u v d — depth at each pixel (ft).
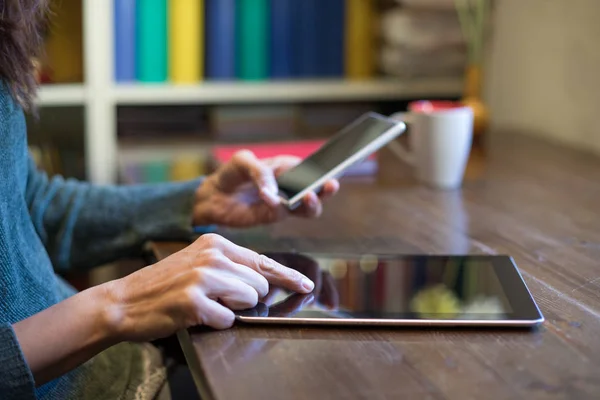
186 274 2.48
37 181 3.96
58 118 6.88
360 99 7.26
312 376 2.16
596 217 3.92
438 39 6.63
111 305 2.50
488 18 6.49
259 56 6.95
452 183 4.57
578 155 5.36
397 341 2.38
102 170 6.63
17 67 3.09
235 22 6.89
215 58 6.88
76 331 2.48
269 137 6.82
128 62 6.70
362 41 7.10
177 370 3.61
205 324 2.45
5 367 2.37
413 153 4.74
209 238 2.68
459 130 4.49
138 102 6.77
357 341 2.38
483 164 5.14
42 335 2.48
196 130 7.03
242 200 3.83
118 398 3.01
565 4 5.69
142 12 6.64
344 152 3.75
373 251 3.43
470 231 3.72
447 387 2.10
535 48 6.13
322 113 7.08
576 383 2.12
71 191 3.94
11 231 2.89
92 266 3.90
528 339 2.40
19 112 3.16
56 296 3.18
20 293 2.84
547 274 3.06
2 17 3.00
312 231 3.78
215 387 2.10
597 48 5.35
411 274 2.91
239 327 2.48
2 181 2.85
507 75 6.54
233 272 2.56
